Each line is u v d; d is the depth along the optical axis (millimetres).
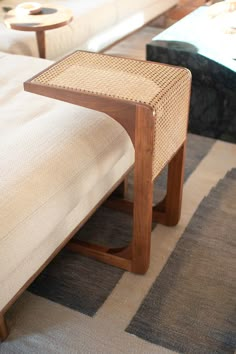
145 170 1182
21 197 1040
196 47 2043
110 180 1402
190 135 2180
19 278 1110
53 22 2115
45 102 1457
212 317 1266
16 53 2160
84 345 1192
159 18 3525
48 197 1089
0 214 992
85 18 2551
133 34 3258
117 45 3217
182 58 2029
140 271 1396
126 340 1204
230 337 1208
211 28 2262
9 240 984
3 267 985
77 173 1176
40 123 1295
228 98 2006
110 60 1326
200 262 1448
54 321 1258
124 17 2941
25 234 1026
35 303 1312
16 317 1268
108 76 1222
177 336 1214
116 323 1251
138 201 1251
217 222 1610
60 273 1411
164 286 1364
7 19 2180
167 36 2188
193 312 1281
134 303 1311
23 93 1527
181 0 3527
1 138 1233
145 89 1148
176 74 1232
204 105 2084
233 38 2129
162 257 1469
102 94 1120
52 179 1114
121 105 1098
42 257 1179
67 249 1489
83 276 1401
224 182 1819
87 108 1258
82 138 1240
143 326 1240
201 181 1831
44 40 2172
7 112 1393
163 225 1602
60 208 1127
